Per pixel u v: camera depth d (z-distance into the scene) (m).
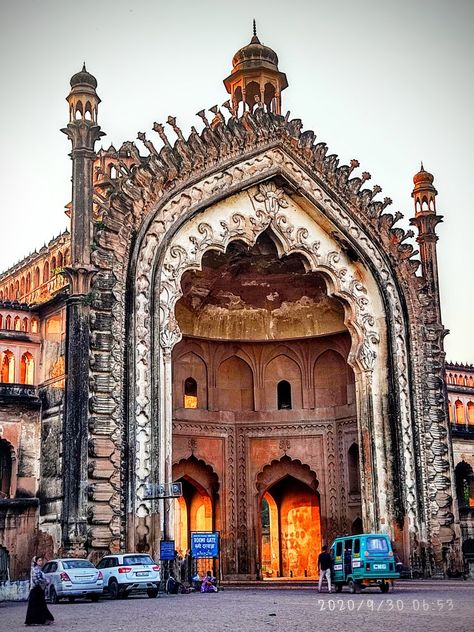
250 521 26.83
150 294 20.70
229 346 27.91
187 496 27.66
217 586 20.53
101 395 19.38
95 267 19.91
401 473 23.12
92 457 18.98
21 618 12.98
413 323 24.45
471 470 28.89
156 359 20.27
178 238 21.77
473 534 26.95
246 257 25.09
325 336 27.30
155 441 19.75
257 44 26.30
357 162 24.47
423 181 26.34
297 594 17.22
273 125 23.41
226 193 22.45
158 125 21.66
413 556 22.72
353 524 26.11
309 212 24.03
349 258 24.45
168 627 10.16
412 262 24.92
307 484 27.25
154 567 17.47
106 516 18.81
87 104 20.81
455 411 30.81
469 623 9.84
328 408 27.23
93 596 16.80
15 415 20.55
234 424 27.56
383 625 9.77
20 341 21.58
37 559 14.37
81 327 19.44
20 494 20.11
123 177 20.81
